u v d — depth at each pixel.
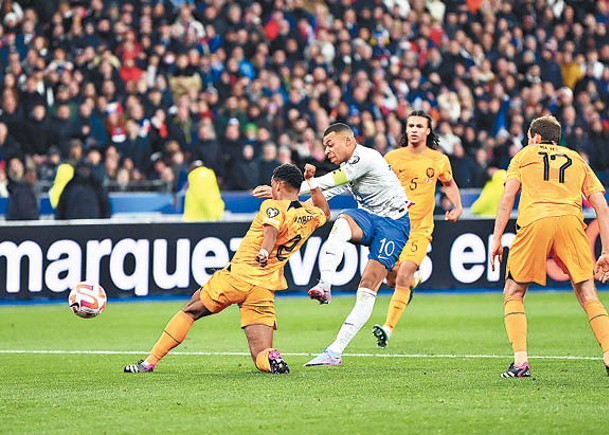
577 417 13.63
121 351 23.52
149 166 42.03
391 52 50.16
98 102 42.97
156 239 34.69
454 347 23.89
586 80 52.53
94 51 45.25
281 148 42.12
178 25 46.94
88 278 34.25
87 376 18.59
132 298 34.53
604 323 17.23
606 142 48.19
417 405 14.62
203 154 41.75
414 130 24.09
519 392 15.77
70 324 29.23
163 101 43.66
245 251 18.39
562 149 17.84
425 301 34.84
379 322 29.67
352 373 18.41
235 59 46.31
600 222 17.64
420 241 23.73
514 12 54.06
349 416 13.82
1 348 24.22
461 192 41.47
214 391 16.11
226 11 48.94
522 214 17.56
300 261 36.19
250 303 18.38
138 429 13.12
